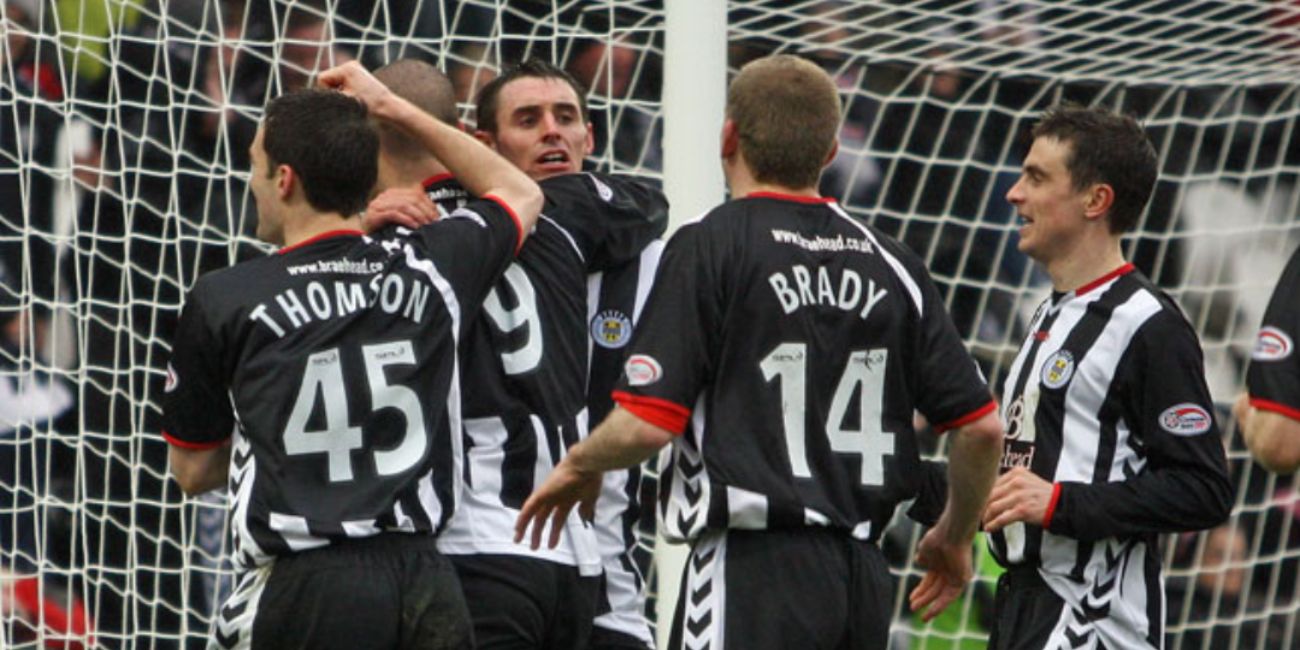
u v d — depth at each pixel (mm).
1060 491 14969
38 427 25641
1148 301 15234
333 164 13742
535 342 14711
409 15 25719
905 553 26609
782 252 13633
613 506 15664
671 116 18203
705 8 18219
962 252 28031
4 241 25719
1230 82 27328
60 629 25297
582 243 15203
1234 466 27578
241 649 13531
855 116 27828
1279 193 28000
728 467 13453
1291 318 14008
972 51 26844
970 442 13938
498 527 14430
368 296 13602
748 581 13562
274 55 23625
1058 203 15477
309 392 13375
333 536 13203
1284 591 27609
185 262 25734
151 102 25922
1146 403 15125
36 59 23438
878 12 25312
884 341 13812
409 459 13492
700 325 13453
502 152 15703
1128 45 26125
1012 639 15523
